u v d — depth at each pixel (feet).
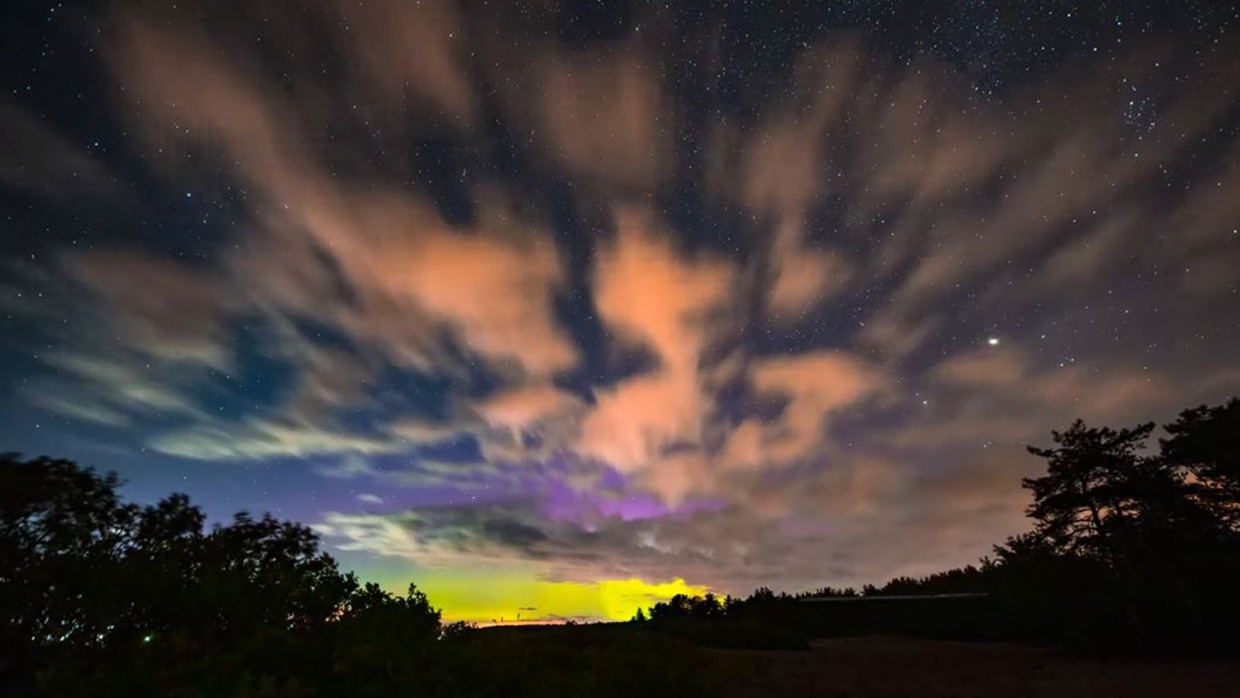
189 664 12.53
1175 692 36.94
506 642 27.66
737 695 33.35
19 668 12.73
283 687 11.87
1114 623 57.00
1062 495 69.77
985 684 41.29
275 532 21.50
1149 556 59.26
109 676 12.10
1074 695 36.91
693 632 68.95
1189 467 63.46
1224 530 58.13
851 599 105.70
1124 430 67.51
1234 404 60.90
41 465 15.08
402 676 14.76
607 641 41.75
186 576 16.83
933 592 102.22
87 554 15.56
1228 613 53.42
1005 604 73.05
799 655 58.39
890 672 46.98
